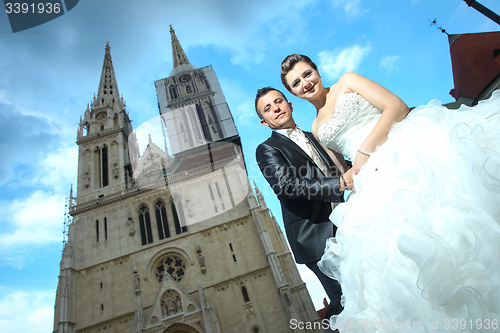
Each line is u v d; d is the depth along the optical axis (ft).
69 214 138.41
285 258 119.03
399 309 5.12
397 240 5.27
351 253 6.35
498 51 81.10
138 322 102.27
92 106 190.29
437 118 6.63
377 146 6.95
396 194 5.59
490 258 4.70
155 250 123.75
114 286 117.29
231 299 109.29
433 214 5.61
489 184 4.92
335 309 7.67
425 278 4.74
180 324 101.65
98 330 107.34
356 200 6.64
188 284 114.32
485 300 4.55
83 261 124.67
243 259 118.52
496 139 5.82
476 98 83.15
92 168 157.89
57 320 109.09
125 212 135.74
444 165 5.82
